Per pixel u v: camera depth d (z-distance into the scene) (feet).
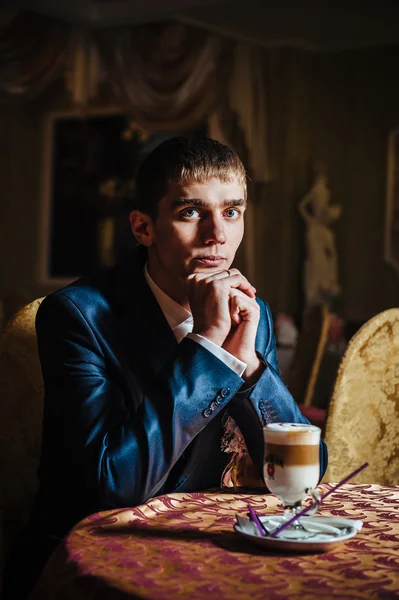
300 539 3.76
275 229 33.53
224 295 5.06
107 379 5.32
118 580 3.31
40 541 5.42
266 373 5.16
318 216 33.45
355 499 5.00
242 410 5.16
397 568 3.54
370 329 7.06
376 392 7.14
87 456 4.90
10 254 39.17
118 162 37.22
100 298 5.59
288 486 3.99
